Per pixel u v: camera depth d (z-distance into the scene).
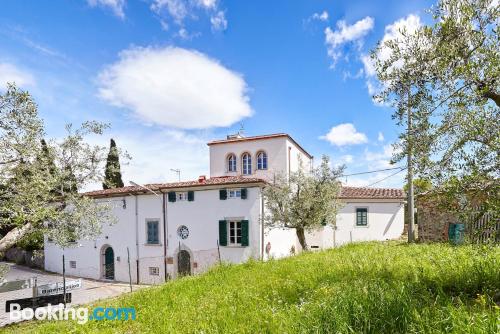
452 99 4.26
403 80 4.58
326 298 4.82
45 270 23.81
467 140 4.16
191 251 18.14
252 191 17.06
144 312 6.75
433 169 4.33
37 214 8.65
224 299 6.48
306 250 15.05
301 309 4.74
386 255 8.68
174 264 18.44
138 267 19.42
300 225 15.89
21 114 8.89
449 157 4.26
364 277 6.04
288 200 16.25
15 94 8.70
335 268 7.41
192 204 18.47
